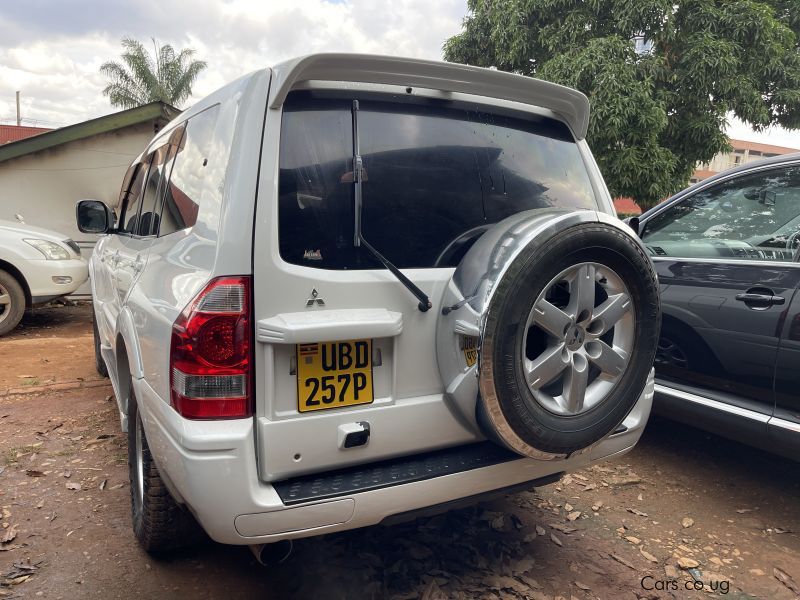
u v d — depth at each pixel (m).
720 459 3.81
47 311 8.90
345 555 2.61
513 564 2.62
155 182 3.06
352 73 2.06
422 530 2.85
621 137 11.08
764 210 3.23
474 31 13.96
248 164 1.89
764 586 2.56
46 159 9.34
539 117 2.56
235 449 1.81
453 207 2.25
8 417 4.24
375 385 2.03
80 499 3.09
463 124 2.33
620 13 11.26
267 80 1.97
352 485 1.94
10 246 6.84
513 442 1.99
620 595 2.46
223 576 2.47
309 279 1.92
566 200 2.55
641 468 3.68
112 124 9.45
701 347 3.32
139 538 2.59
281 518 1.84
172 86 25.58
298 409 1.91
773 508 3.22
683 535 2.94
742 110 11.70
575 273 2.02
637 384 2.21
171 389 1.91
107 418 4.23
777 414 2.98
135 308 2.43
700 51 11.22
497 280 1.90
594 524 3.01
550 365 2.01
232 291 1.83
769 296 2.98
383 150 2.14
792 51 12.41
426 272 2.12
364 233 2.08
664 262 3.61
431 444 2.15
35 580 2.42
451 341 2.05
